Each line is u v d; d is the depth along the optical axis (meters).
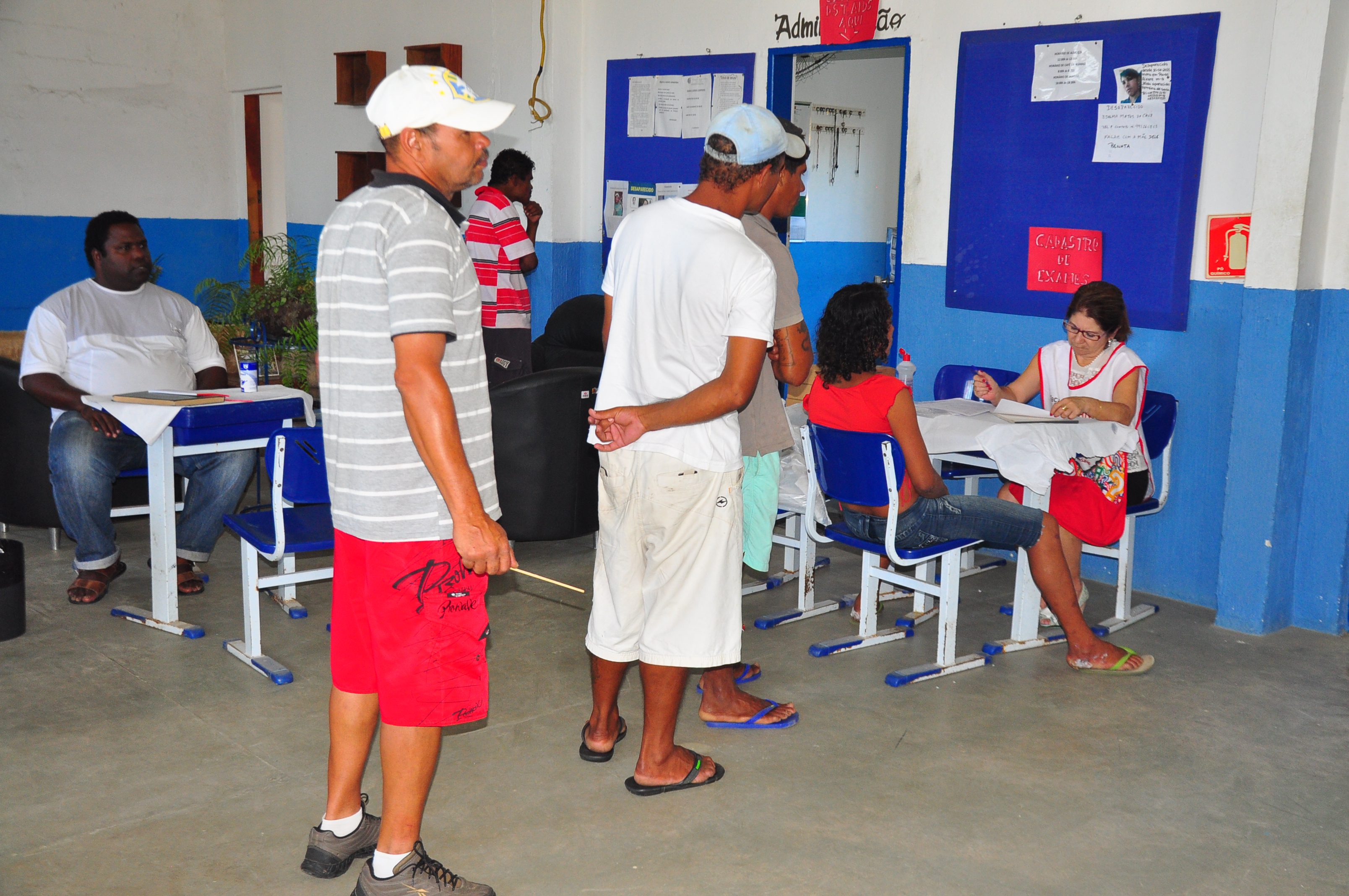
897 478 3.29
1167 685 3.49
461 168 2.04
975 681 3.49
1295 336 3.75
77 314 4.07
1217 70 3.99
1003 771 2.89
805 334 3.22
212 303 8.52
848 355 3.29
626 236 2.62
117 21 7.77
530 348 5.54
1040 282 4.57
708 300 2.45
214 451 3.78
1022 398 4.17
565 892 2.31
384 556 2.01
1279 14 3.64
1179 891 2.36
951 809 2.68
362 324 1.95
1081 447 3.54
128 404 3.61
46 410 4.09
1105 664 3.56
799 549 4.13
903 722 3.18
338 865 2.33
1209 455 4.18
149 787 2.71
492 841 2.50
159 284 8.25
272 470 3.22
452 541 2.04
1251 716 3.26
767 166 2.51
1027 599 3.76
